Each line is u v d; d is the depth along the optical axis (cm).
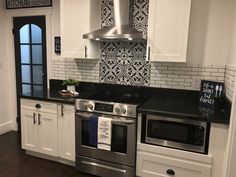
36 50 353
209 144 203
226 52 246
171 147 219
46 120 277
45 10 332
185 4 226
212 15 247
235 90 172
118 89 301
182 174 217
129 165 237
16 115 390
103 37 248
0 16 356
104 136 238
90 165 256
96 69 313
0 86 370
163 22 236
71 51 288
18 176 253
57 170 269
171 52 238
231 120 176
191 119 204
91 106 245
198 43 256
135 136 229
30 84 369
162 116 215
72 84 302
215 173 204
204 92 240
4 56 371
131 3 278
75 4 276
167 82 277
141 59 286
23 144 298
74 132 262
